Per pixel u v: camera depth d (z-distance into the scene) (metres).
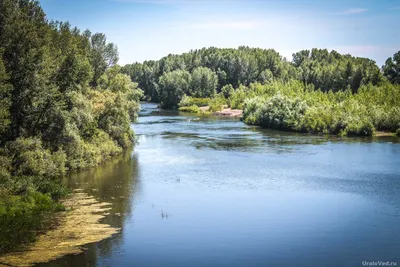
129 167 57.59
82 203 40.56
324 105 103.06
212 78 188.88
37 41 50.91
